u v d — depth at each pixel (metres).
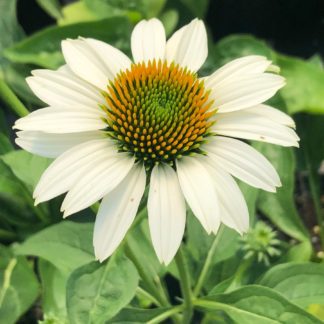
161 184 0.13
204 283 0.19
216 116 0.13
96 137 0.13
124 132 0.13
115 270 0.13
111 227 0.12
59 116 0.13
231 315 0.15
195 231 0.19
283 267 0.17
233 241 0.19
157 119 0.13
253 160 0.13
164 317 0.16
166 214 0.12
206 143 0.13
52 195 0.12
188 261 0.19
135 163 0.13
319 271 0.17
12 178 0.20
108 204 0.12
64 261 0.17
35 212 0.22
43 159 0.17
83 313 0.13
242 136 0.13
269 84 0.13
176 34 0.15
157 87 0.14
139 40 0.15
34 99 0.22
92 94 0.14
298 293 0.17
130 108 0.13
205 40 0.14
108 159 0.13
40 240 0.18
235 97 0.13
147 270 0.19
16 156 0.17
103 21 0.22
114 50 0.14
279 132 0.13
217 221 0.12
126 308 0.15
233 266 0.20
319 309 0.20
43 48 0.22
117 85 0.14
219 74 0.14
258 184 0.13
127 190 0.13
